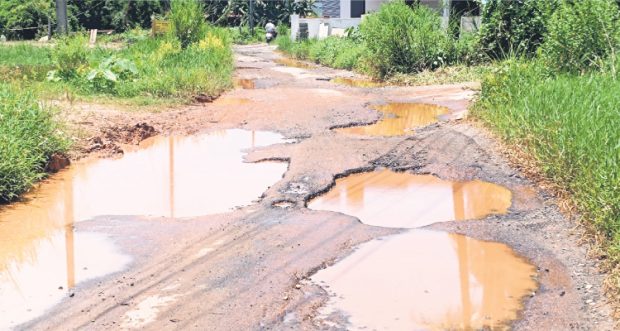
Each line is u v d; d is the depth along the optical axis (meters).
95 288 4.77
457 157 8.47
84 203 6.86
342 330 4.12
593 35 11.36
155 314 4.34
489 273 5.00
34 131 8.06
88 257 5.37
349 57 23.09
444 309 4.42
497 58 18.61
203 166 8.41
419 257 5.32
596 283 4.72
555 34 11.64
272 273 4.99
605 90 8.45
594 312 4.30
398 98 14.58
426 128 10.55
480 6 19.52
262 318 4.27
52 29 38.09
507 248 5.50
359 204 6.80
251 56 31.81
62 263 5.25
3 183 6.92
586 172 5.98
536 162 7.42
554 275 4.95
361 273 5.00
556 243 5.54
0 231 6.02
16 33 38.19
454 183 7.50
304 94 15.26
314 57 27.52
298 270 5.04
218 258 5.29
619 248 4.75
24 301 4.56
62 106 11.52
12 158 7.08
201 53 19.19
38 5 37.59
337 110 12.45
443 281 4.86
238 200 6.94
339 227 6.02
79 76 14.27
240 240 5.69
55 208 6.70
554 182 6.83
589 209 5.64
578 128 6.84
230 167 8.34
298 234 5.83
